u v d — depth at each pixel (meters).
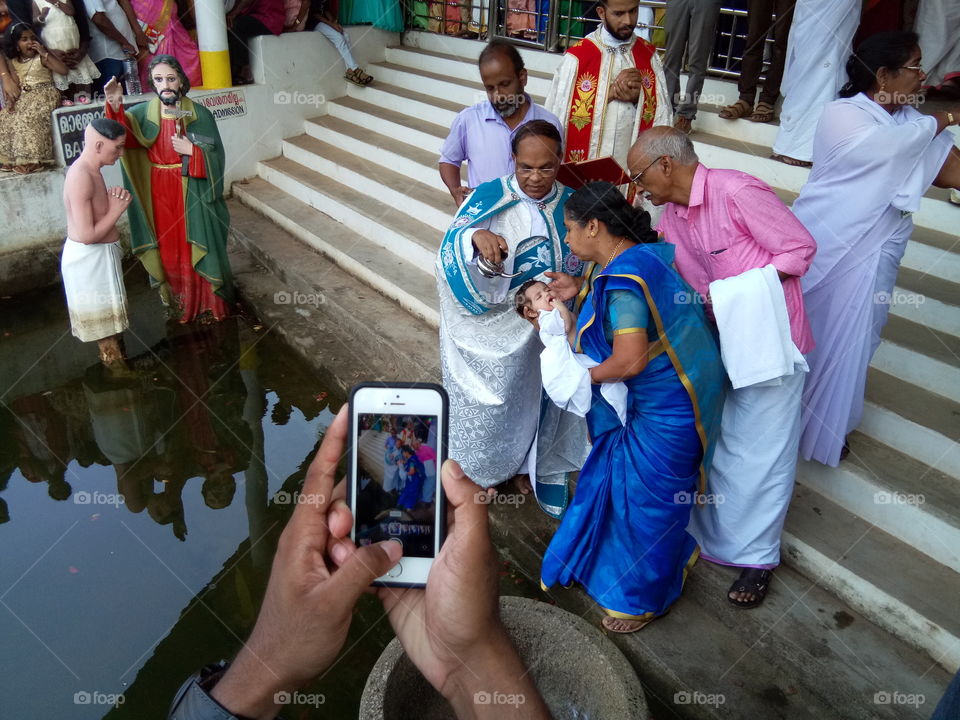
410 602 0.92
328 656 0.80
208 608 3.29
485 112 3.51
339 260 5.64
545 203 3.05
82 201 4.37
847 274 2.83
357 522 1.20
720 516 2.88
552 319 2.58
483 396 3.19
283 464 4.16
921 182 2.70
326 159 6.57
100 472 4.10
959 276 3.67
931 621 2.60
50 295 5.99
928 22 4.69
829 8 3.96
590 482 2.80
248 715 0.78
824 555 2.88
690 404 2.53
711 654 2.77
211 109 6.59
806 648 2.69
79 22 5.93
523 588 3.19
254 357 5.06
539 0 6.63
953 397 3.27
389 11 7.28
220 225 5.14
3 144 5.76
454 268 2.98
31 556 3.54
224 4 6.61
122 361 4.95
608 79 3.58
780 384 2.61
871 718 2.47
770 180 4.55
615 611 2.84
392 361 4.66
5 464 4.15
